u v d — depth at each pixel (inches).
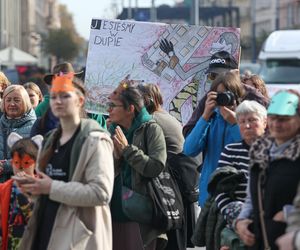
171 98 432.1
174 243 380.5
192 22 1768.0
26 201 324.5
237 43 428.1
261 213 256.7
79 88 281.7
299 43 1154.7
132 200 355.3
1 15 2876.5
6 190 325.7
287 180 248.7
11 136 335.0
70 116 278.7
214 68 410.9
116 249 364.8
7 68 1811.0
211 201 311.9
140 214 355.6
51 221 280.4
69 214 277.4
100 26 434.6
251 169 259.3
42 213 283.0
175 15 2361.0
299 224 211.8
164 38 431.8
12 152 323.0
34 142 322.7
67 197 272.4
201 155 378.3
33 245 282.8
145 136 358.3
